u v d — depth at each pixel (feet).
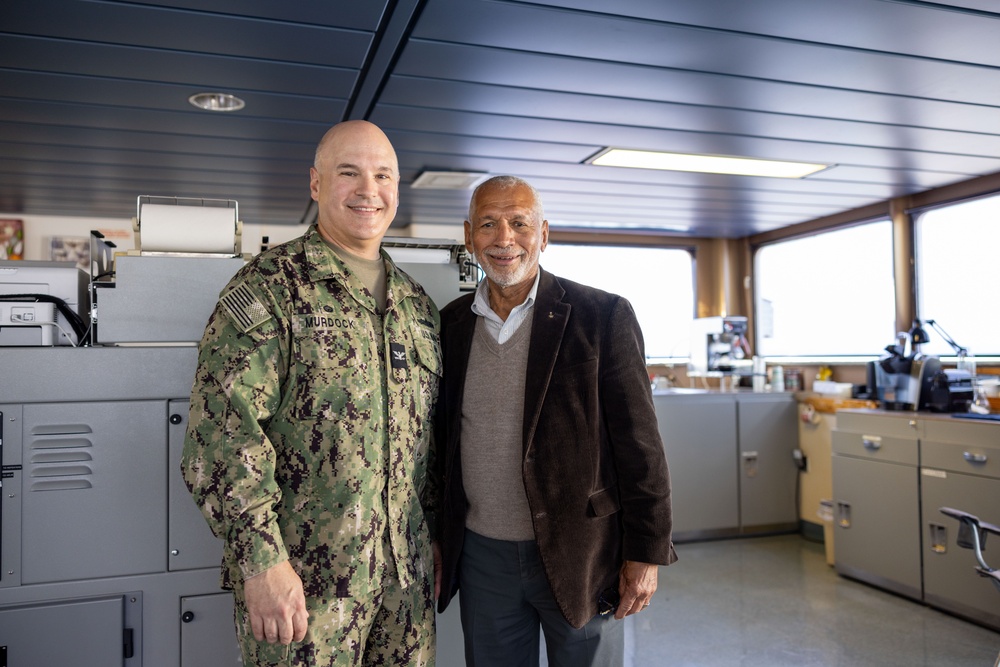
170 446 6.37
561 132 11.76
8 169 13.50
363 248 5.30
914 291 16.34
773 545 16.07
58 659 6.09
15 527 6.05
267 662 4.55
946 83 9.68
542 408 5.38
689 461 16.34
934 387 12.73
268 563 4.31
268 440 4.51
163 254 6.77
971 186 14.97
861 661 9.91
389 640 5.11
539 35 8.20
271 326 4.64
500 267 5.54
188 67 8.95
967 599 11.18
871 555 12.98
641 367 5.60
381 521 4.93
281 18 7.73
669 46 8.52
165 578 6.34
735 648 10.41
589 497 5.30
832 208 17.85
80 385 6.21
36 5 7.33
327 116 10.80
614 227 20.65
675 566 14.57
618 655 5.57
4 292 6.72
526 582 5.39
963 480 11.25
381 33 8.20
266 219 18.89
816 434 16.57
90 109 10.34
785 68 9.18
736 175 14.62
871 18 7.84
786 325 20.65
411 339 5.37
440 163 13.58
